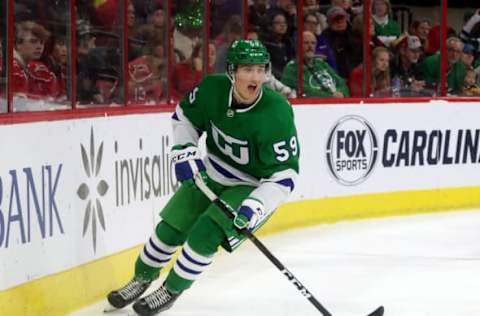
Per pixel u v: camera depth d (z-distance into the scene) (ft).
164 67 51.65
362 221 61.72
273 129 33.65
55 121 36.78
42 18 39.68
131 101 48.11
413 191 65.46
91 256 39.42
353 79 63.82
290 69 61.21
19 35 37.96
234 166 35.40
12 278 33.73
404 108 64.90
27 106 38.63
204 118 34.78
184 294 41.06
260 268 46.98
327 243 54.08
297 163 34.45
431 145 66.23
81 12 43.11
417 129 65.57
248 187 35.35
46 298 35.83
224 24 57.21
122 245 42.32
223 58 57.52
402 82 65.92
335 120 61.57
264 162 34.22
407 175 65.16
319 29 62.23
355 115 62.59
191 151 34.78
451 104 67.05
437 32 67.36
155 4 50.42
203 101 34.45
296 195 59.26
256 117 33.68
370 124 63.31
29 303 34.73
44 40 39.81
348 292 42.06
